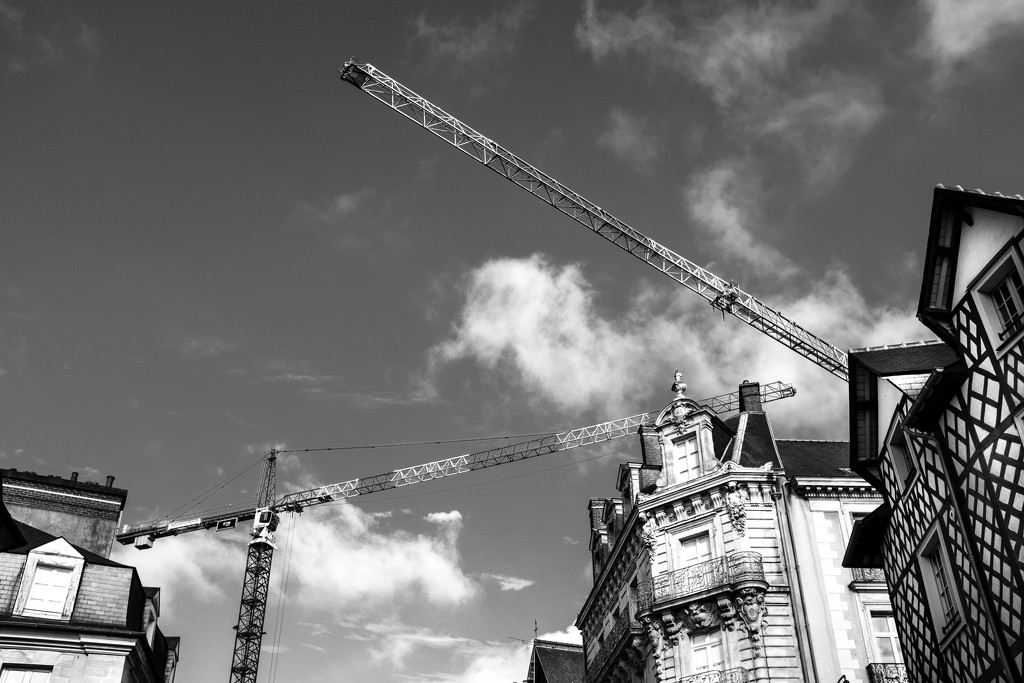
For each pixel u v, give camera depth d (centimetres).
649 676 3856
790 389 7888
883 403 2634
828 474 3919
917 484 2433
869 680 3325
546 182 7588
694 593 3638
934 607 2384
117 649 3062
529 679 6006
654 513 3953
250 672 9262
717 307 7544
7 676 2930
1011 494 2005
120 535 10162
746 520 3712
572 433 9462
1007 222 2086
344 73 7500
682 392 4225
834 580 3559
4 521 3344
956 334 2227
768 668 3412
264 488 10431
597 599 4825
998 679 2048
